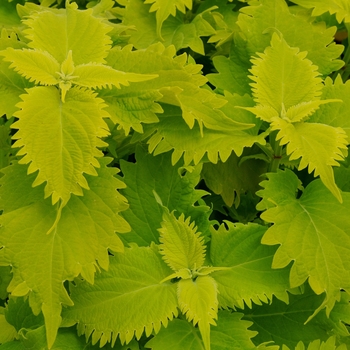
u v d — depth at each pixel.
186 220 0.47
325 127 0.48
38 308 0.43
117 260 0.46
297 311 0.49
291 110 0.49
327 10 0.60
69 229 0.43
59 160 0.42
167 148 0.49
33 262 0.43
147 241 0.49
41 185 0.45
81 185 0.41
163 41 0.60
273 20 0.56
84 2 0.66
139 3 0.61
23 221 0.44
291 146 0.47
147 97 0.47
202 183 0.59
